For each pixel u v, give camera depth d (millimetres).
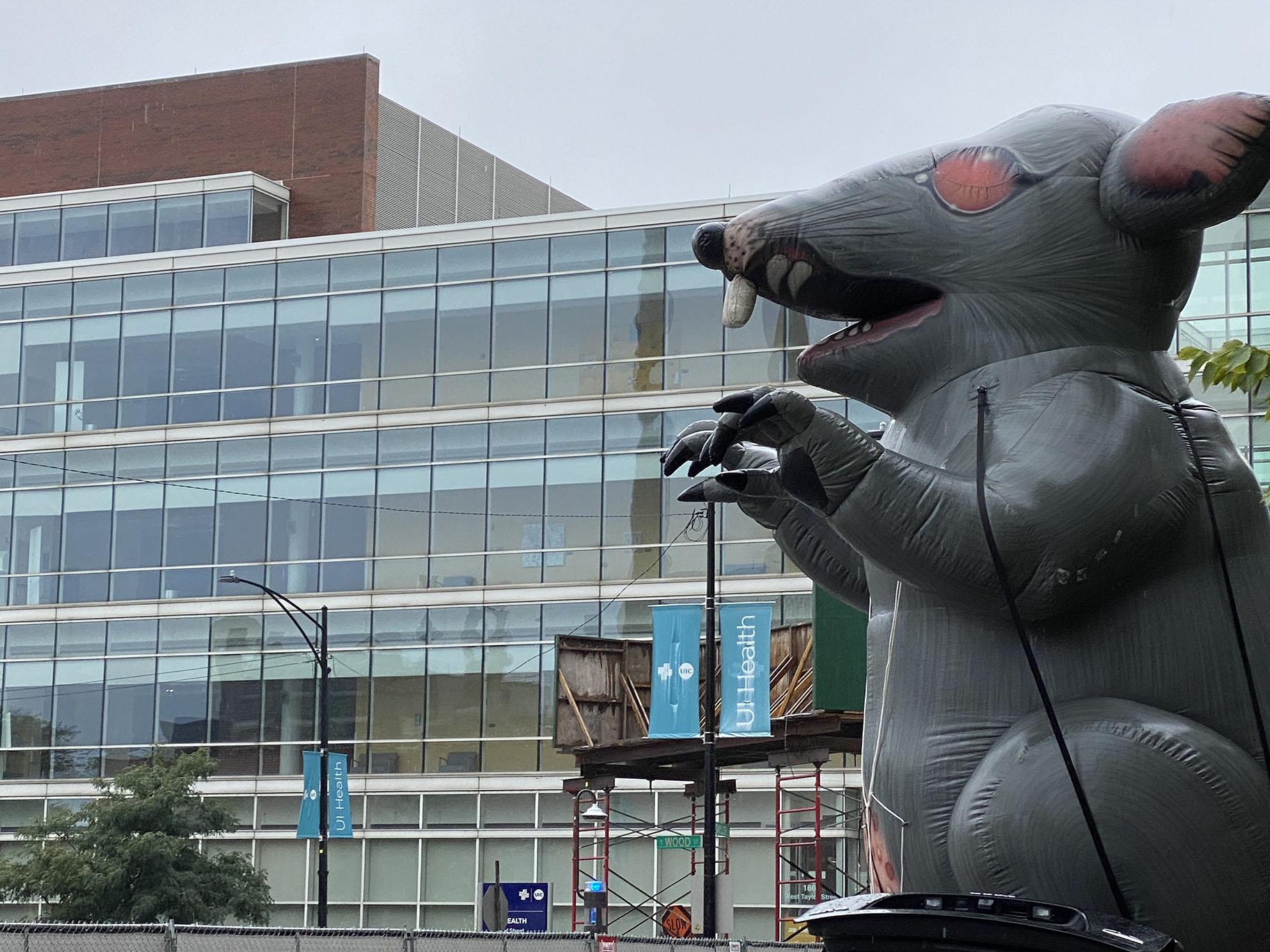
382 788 36781
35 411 40281
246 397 39031
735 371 35969
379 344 38344
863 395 6215
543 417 36969
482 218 52094
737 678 23828
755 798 34188
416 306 38219
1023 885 5473
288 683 37812
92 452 39781
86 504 39656
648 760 25844
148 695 38562
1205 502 5766
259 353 39094
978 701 5777
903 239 6004
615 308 36906
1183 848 5348
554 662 36156
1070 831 5398
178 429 39312
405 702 37031
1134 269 5871
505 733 36375
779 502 6824
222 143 47094
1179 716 5605
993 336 5891
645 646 27516
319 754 30797
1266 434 26875
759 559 35219
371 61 46500
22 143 49188
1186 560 5746
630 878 34969
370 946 13570
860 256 6023
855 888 32812
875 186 6094
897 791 5891
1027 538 5426
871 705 6172
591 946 17500
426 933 14469
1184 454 5734
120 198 43031
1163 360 6062
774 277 6160
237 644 38250
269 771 37594
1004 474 5531
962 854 5594
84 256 43000
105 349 40062
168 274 39906
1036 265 5883
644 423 36375
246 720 37875
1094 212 5883
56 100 49094
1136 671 5656
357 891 36656
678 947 19422
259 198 44344
